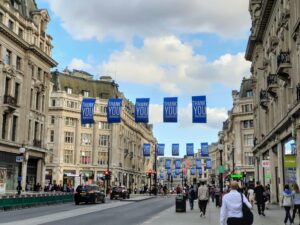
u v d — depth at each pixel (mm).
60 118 84438
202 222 18391
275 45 33719
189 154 61250
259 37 42406
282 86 31125
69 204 37062
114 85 97312
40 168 52969
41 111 53531
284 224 17500
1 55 43594
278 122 31266
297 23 24516
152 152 146500
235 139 83812
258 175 47406
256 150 47375
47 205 34938
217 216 22203
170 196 72500
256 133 48219
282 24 29625
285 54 27812
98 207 31984
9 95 44562
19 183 37562
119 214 24328
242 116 82938
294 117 25703
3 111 43969
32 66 51000
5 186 41875
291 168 27688
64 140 84938
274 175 36562
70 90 88812
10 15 45469
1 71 43656
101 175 88750
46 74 55062
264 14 36938
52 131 84250
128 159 105812
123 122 99438
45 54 52719
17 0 48781
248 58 50375
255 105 48406
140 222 18969
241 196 8398
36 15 52344
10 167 45094
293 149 27406
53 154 83375
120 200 47375
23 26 48781
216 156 138000
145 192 92875
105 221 19438
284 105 30688
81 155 87250
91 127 89438
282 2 30906
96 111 89625
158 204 38094
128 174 103875
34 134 51750
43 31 54031
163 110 33312
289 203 17188
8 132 44875
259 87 43781
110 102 35281
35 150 50656
